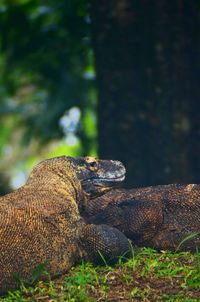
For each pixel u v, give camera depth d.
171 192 10.73
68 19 19.27
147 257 9.72
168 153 15.96
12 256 8.72
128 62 16.08
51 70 20.83
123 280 8.96
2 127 31.61
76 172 10.20
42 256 9.00
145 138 16.05
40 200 9.31
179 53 16.11
